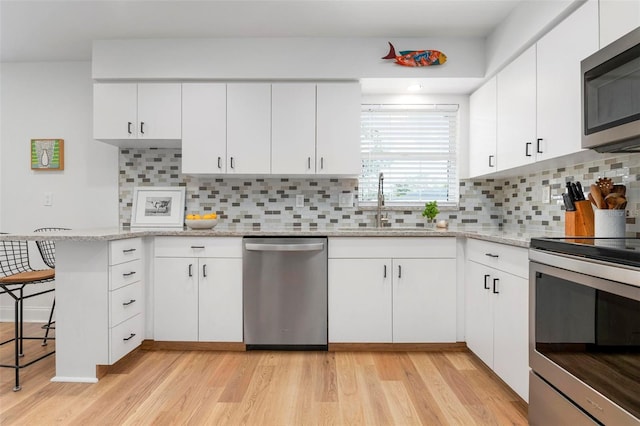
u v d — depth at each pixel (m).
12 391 2.09
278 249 2.62
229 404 1.95
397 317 2.68
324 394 2.06
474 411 1.89
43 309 3.45
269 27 2.80
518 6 2.42
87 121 3.41
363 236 2.68
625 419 1.15
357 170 2.98
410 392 2.09
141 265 2.68
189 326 2.71
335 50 2.95
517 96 2.42
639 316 1.10
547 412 1.57
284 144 2.98
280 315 2.68
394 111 3.38
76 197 3.42
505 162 2.60
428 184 3.44
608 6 1.63
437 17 2.62
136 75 2.97
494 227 3.33
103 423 1.78
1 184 3.44
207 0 2.44
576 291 1.40
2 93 3.43
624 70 1.41
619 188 1.81
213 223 3.08
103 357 2.24
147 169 3.39
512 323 1.98
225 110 2.98
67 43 3.05
